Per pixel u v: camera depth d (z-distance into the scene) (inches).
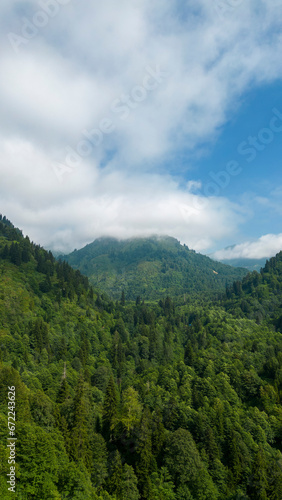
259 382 5034.5
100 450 3083.2
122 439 3376.0
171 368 5772.6
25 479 2100.1
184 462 3011.8
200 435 3560.5
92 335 7032.5
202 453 3292.3
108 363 6077.8
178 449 3102.9
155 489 2834.6
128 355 6752.0
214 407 4165.8
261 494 2864.2
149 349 6993.1
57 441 2672.2
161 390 4672.7
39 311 6919.3
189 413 3907.5
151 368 5974.4
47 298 7623.0
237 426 3806.6
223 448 3511.3
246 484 3078.2
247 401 4921.3
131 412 3572.8
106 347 6850.4
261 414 4175.7
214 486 2984.7
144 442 3117.6
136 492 2753.4
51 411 3112.7
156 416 3676.2
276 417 4210.1
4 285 6988.2
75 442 2837.1
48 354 5442.9
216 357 6023.6
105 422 3535.9
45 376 4382.4
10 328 5600.4
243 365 5664.4
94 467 2908.5
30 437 2373.3
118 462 2955.2
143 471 2925.7
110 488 2733.8
